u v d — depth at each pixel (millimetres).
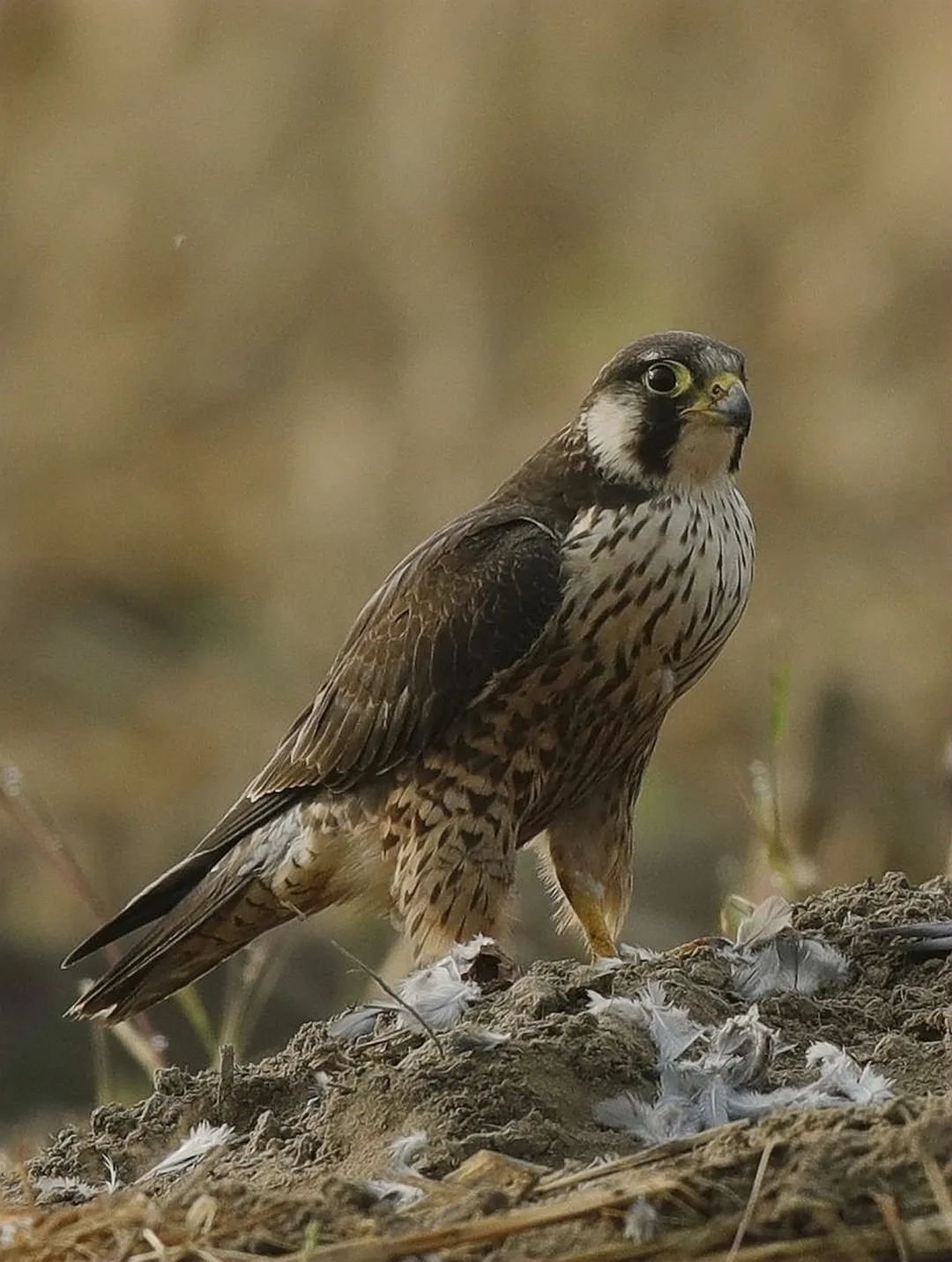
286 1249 5328
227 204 18641
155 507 17641
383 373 17484
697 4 18016
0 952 12695
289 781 8484
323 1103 6207
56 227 19047
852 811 11781
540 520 8125
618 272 17250
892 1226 5070
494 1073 5957
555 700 7992
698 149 17516
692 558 7926
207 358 18328
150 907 8570
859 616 14641
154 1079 6930
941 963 6723
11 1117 11031
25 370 18484
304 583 16688
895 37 17391
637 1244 5152
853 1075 5945
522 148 17828
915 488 15562
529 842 8477
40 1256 5430
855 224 16734
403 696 8148
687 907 12758
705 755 14273
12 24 19625
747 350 16688
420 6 18406
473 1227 5203
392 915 8531
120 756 15453
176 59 19094
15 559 17484
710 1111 5844
